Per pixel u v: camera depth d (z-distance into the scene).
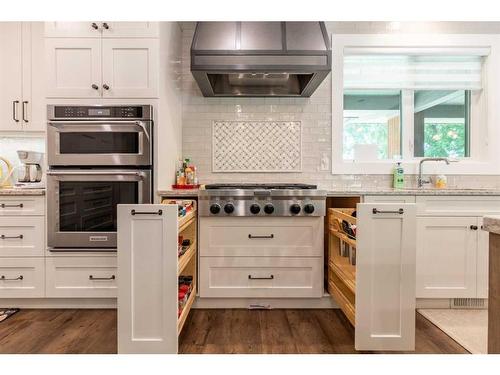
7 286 2.40
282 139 3.08
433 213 2.44
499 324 0.96
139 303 1.59
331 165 3.08
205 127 3.06
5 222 2.39
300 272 2.40
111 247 2.37
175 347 1.60
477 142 3.15
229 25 2.44
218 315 2.32
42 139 2.98
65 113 2.33
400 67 3.12
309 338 1.98
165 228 1.58
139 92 2.38
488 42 3.02
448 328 2.13
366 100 3.22
